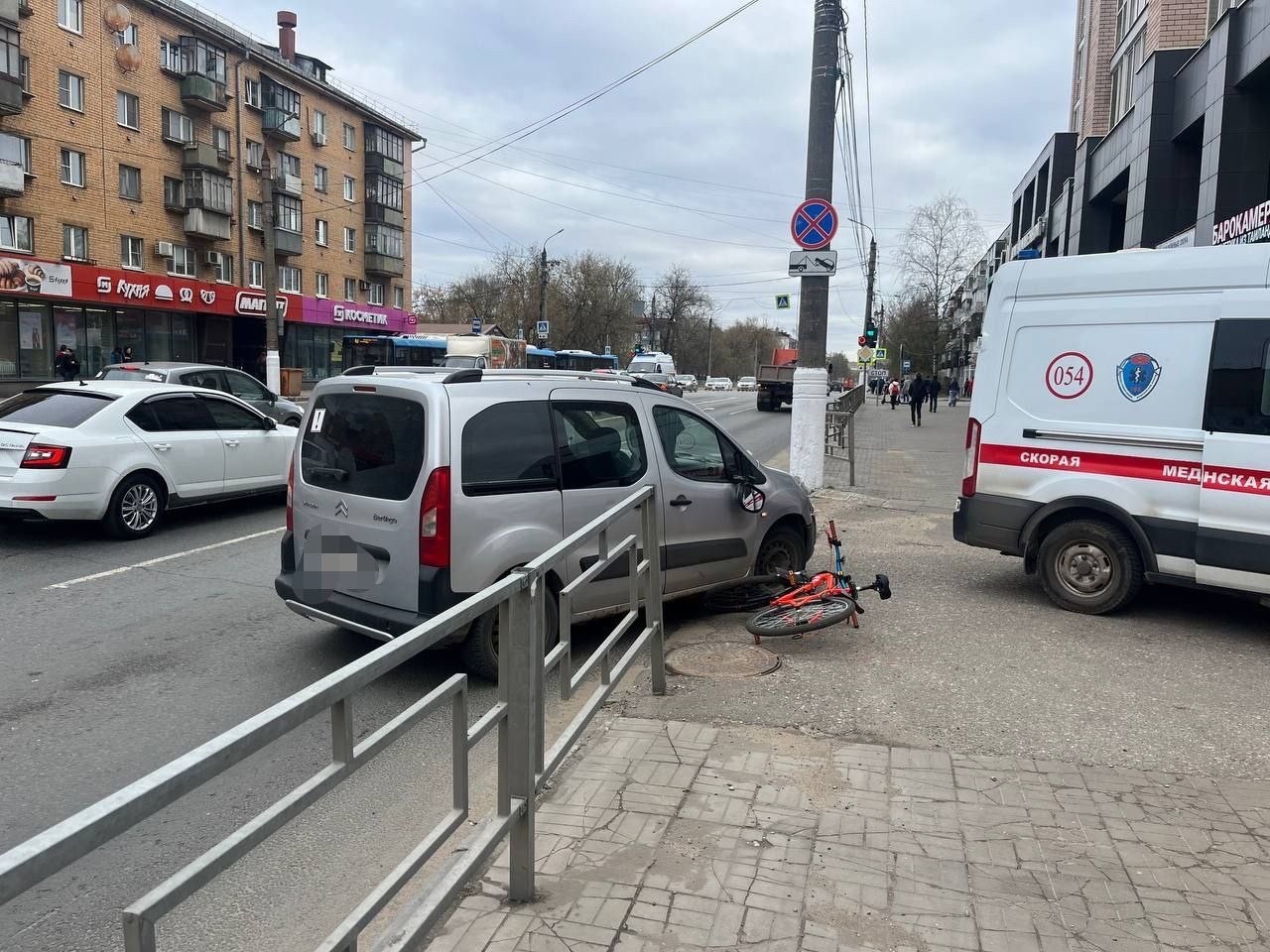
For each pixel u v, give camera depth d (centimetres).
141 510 857
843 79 1295
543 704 288
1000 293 625
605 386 538
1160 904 267
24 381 3005
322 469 496
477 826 330
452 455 448
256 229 4069
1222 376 532
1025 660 496
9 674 491
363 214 4938
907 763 364
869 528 935
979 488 633
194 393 927
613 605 521
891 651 513
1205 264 544
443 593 445
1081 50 3166
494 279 6875
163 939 265
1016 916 261
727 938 250
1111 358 574
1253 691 450
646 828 311
